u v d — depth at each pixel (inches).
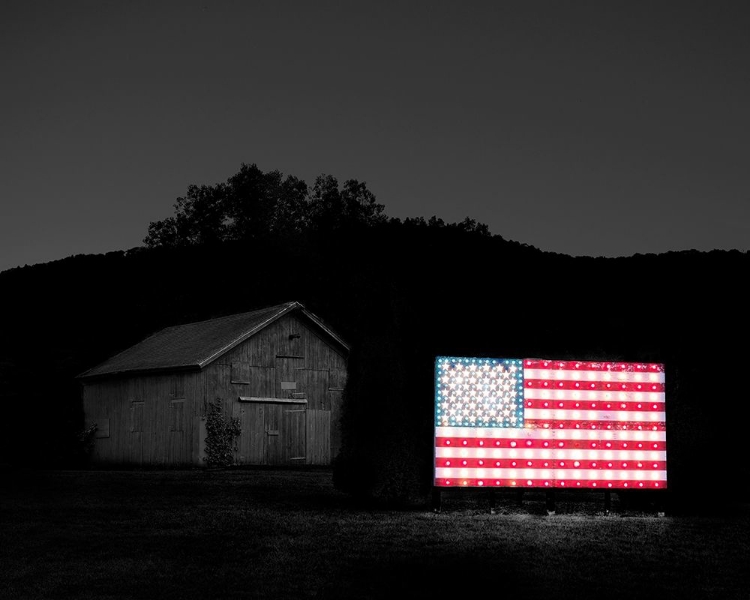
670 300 2281.0
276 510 690.8
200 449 1379.2
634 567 488.1
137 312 2605.8
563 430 671.1
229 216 3533.5
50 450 1582.2
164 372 1466.5
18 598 403.9
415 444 709.9
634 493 696.4
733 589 446.3
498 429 665.0
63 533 572.1
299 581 440.8
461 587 436.5
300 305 1489.9
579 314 2150.6
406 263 2942.9
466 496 811.4
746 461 752.3
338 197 3668.8
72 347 2278.5
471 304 2176.4
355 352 726.5
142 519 636.1
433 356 709.9
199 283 2896.2
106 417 1614.2
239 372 1434.5
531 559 500.1
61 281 2970.0
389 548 522.3
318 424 1501.0
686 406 719.1
